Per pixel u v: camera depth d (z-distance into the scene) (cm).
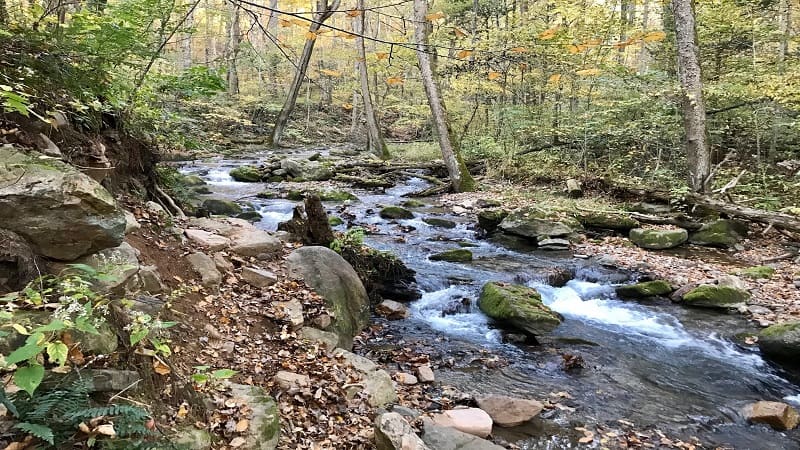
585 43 462
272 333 457
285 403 368
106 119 568
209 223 624
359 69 2366
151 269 419
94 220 308
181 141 744
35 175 291
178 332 375
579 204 1254
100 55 484
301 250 619
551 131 1666
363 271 708
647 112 1448
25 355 195
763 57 1450
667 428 449
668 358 588
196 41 1919
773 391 521
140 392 270
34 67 413
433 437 377
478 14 2211
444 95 2158
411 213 1212
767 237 1077
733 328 668
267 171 1680
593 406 480
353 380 426
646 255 962
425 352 572
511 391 500
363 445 350
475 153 1923
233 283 501
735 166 1488
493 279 796
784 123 1399
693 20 1156
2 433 202
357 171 1792
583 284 824
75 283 279
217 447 288
